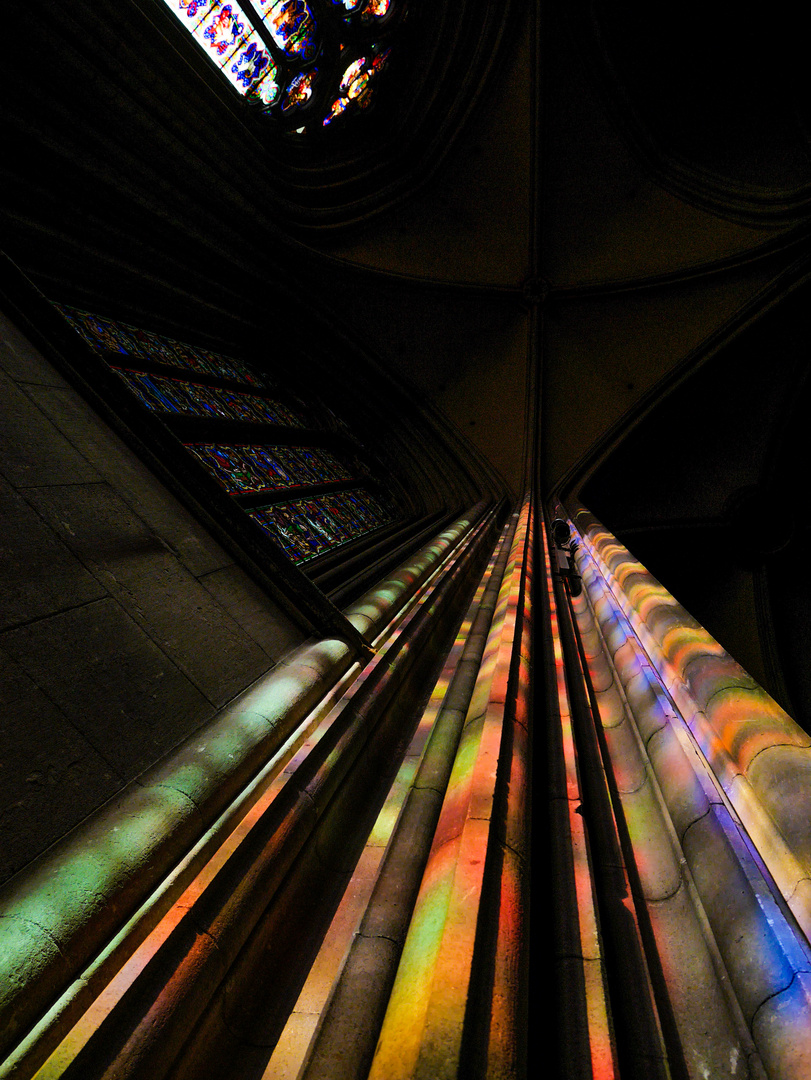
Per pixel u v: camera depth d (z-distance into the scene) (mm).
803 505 11438
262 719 2066
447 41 9844
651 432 11266
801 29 9312
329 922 1809
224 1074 1385
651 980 1639
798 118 9906
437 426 11422
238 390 8844
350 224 10523
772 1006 1368
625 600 4070
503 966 1404
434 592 4387
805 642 11250
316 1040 1315
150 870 1469
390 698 2865
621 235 11336
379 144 10711
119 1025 1232
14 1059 1089
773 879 1662
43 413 2367
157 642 2045
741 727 2078
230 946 1495
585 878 1901
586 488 10750
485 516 8547
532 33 9648
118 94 6699
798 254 10008
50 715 1598
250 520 2857
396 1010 1329
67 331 2723
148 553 2324
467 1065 1143
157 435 2793
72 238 6914
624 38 9969
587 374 11414
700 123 10688
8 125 6090
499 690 2562
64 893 1322
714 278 10656
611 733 2967
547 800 2270
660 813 2223
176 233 8070
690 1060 1426
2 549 1807
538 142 10555
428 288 11219
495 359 11641
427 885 1682
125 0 6367
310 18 8914
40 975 1187
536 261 11406
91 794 1542
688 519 11594
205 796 1699
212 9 7848
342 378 11250
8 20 5711
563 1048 1423
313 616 2830
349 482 9703
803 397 10969
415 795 2113
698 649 2760
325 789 2084
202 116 7633
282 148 9414
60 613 1823
